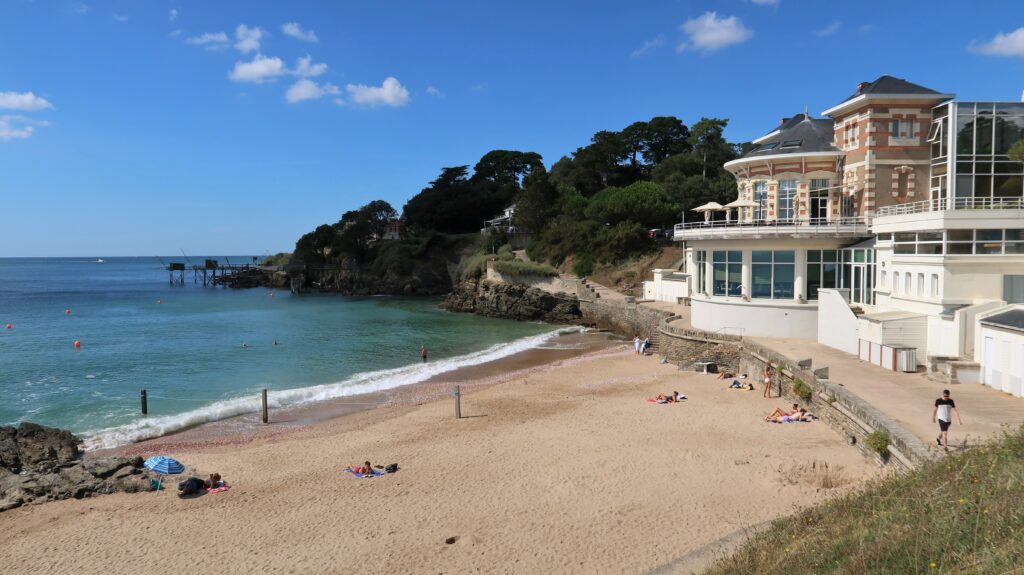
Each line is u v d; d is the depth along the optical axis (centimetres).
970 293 2816
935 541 997
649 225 8450
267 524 1880
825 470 1981
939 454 1627
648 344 4891
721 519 1730
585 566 1538
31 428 2614
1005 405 2175
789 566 1119
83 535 1842
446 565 1583
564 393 3444
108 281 18338
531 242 9806
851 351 3262
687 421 2717
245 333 6519
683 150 11519
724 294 4075
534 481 2116
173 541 1791
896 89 3831
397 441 2662
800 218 3953
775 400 2994
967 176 3269
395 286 12094
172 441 2800
